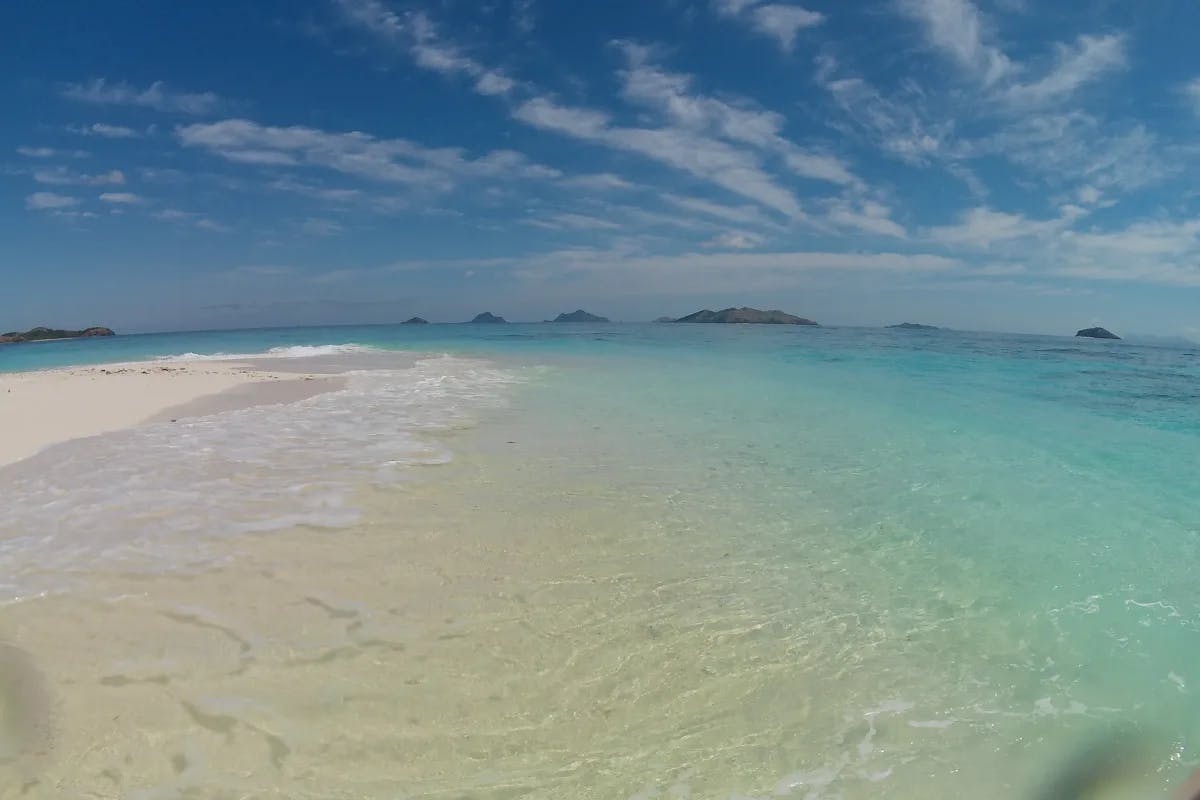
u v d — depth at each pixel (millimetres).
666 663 3875
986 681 3748
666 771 3080
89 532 5414
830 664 3893
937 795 2947
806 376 17078
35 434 8703
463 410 11242
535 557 5199
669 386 14812
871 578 4953
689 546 5465
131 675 3594
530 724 3357
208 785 2898
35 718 3242
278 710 3379
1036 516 6191
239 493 6465
